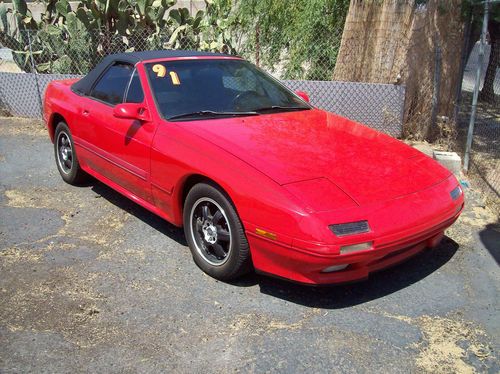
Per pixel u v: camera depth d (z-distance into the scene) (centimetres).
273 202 323
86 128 500
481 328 327
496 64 1003
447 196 369
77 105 519
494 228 475
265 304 349
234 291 364
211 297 356
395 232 325
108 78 500
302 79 880
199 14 918
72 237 445
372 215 323
